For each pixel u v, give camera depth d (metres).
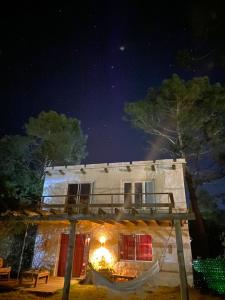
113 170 17.23
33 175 23.34
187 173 20.06
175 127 20.84
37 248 16.23
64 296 9.73
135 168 16.91
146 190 16.22
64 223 16.08
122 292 10.67
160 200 15.66
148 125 20.97
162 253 14.66
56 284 12.96
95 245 15.67
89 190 17.16
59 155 25.22
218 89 19.70
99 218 10.93
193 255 20.17
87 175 17.53
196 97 19.45
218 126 19.89
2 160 22.77
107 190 16.78
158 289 13.02
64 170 17.97
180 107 19.88
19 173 22.75
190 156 20.95
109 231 15.80
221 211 23.56
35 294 11.20
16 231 17.03
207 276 13.55
